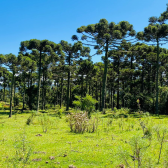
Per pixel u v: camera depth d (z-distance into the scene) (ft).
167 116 72.59
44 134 36.04
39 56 117.39
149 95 101.40
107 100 209.36
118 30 94.27
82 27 102.42
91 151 23.20
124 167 17.29
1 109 134.62
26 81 143.33
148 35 92.22
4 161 19.92
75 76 151.12
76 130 39.04
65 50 126.21
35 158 20.70
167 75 135.64
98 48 108.58
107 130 38.34
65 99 223.10
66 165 18.76
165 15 97.60
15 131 40.27
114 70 145.48
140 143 14.49
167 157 15.61
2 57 77.20
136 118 62.23
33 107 133.69
